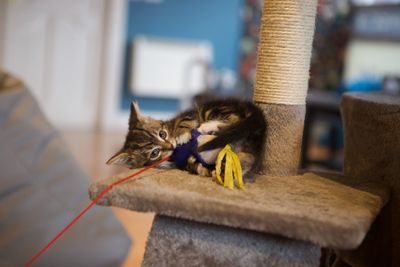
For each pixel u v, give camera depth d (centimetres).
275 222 106
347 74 462
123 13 561
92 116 569
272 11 140
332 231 103
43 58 534
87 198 221
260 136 134
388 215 144
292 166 144
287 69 140
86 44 552
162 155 138
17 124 215
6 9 509
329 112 393
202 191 116
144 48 566
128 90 582
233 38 610
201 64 563
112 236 220
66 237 205
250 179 133
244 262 117
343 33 568
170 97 592
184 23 591
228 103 142
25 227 201
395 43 422
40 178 213
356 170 155
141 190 112
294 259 114
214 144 126
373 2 511
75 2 537
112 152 462
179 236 120
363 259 150
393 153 143
